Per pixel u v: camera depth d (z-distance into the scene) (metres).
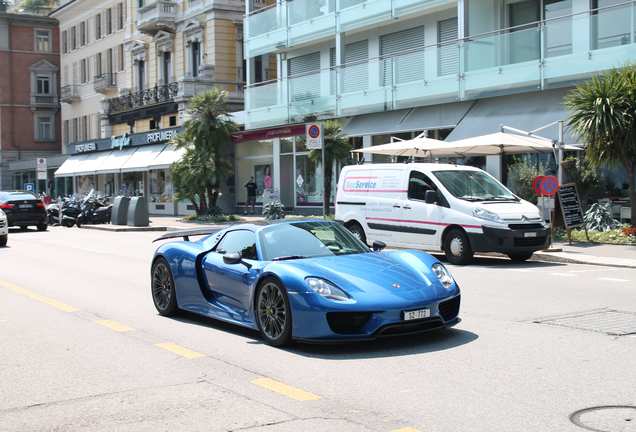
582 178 19.75
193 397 5.91
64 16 62.72
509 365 6.68
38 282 13.44
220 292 8.68
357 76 28.75
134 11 49.97
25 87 68.50
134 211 30.12
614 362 6.71
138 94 47.19
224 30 41.31
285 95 32.59
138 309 10.38
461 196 15.29
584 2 22.27
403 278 7.54
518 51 22.80
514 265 14.97
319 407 5.55
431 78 25.62
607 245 17.42
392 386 6.08
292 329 7.34
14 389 6.30
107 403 5.81
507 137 18.42
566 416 5.20
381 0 28.14
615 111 16.70
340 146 27.06
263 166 35.41
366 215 17.00
